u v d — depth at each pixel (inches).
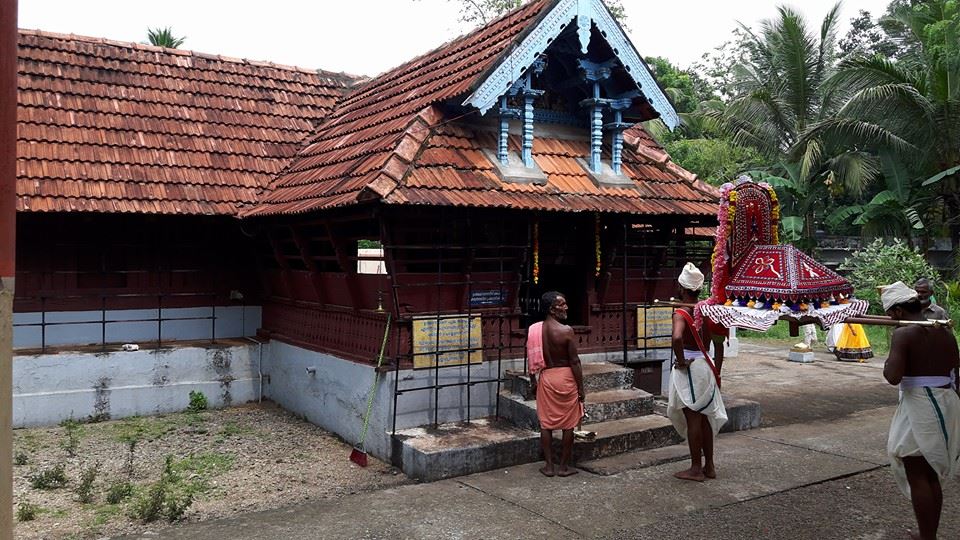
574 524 209.6
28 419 340.8
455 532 203.9
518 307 319.9
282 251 371.2
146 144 380.8
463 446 262.8
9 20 103.2
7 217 101.2
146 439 324.2
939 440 187.8
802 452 287.3
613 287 356.2
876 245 797.9
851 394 422.0
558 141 346.3
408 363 290.2
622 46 325.4
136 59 429.1
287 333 386.6
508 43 317.4
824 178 856.9
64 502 243.9
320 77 489.1
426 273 295.4
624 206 314.3
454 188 281.7
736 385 452.1
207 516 230.5
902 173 765.9
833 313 199.0
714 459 276.4
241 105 435.5
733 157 952.9
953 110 725.9
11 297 101.5
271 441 322.3
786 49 860.6
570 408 255.0
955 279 799.7
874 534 201.0
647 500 229.6
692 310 249.3
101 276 379.6
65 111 378.0
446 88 325.4
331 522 212.1
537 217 308.7
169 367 374.3
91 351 357.7
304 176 359.9
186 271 397.7
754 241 219.1
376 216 276.8
